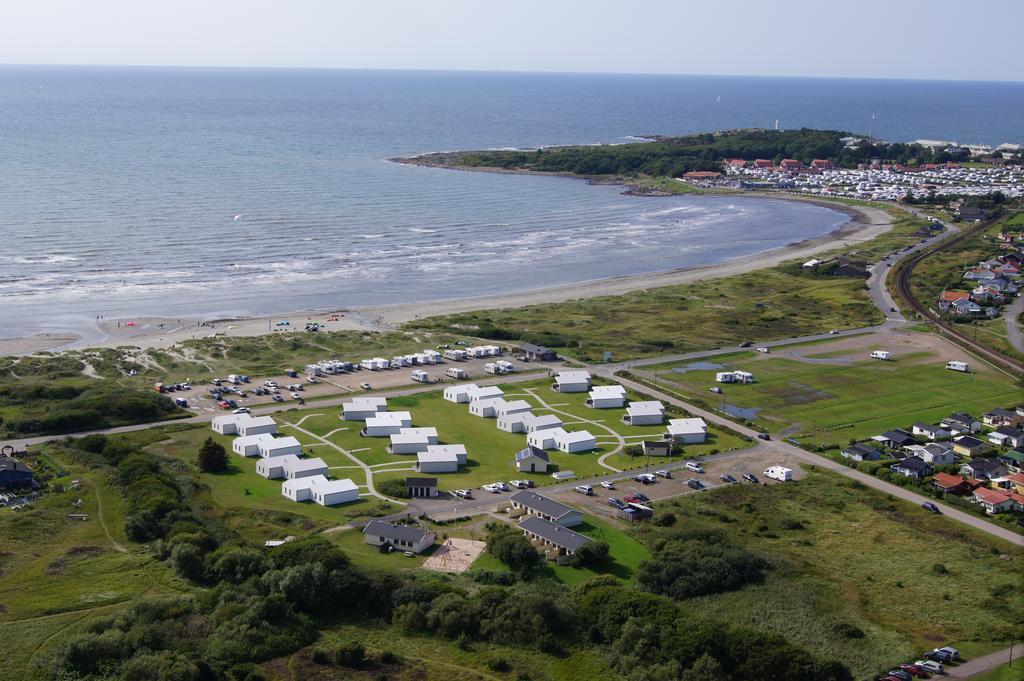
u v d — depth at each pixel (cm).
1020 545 10200
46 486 10900
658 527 10438
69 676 7062
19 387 14300
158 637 7575
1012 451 12838
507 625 7969
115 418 13288
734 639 7631
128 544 9544
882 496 11512
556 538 9806
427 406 14638
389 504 10975
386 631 8044
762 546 9981
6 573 8712
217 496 11019
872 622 8450
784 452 12975
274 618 7969
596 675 7412
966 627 8431
